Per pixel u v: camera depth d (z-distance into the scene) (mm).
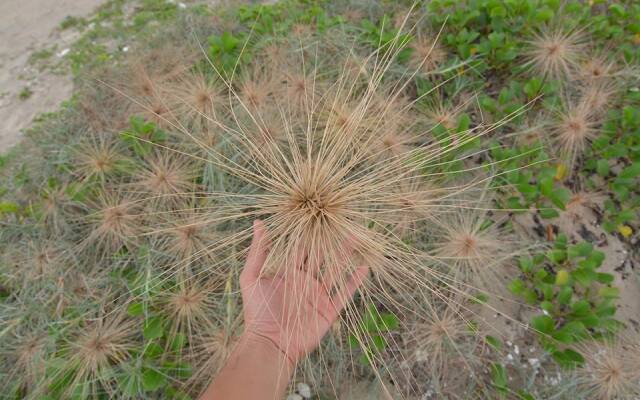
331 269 418
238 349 410
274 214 474
